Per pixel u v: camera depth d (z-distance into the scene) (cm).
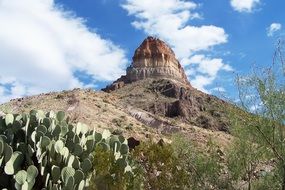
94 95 8375
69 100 7469
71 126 1365
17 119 1353
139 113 8631
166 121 8369
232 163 1411
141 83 17688
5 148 1178
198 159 1481
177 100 13462
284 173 1188
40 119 1331
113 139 1385
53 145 1205
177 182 1356
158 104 13888
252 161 1372
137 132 6150
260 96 1184
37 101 7419
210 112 12719
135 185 1264
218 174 1457
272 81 1181
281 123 1174
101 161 1209
